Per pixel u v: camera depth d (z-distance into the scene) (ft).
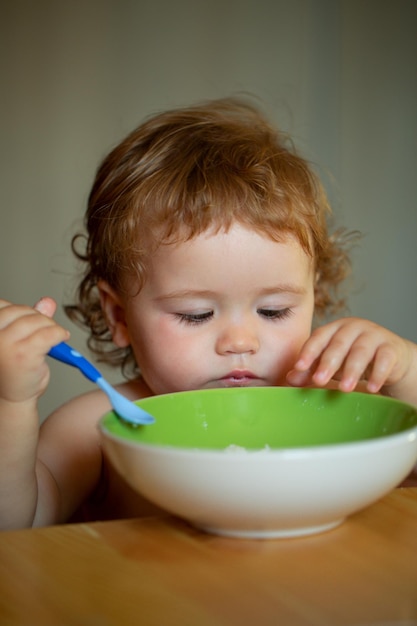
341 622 1.50
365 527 2.01
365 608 1.56
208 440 2.74
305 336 3.68
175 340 3.58
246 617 1.53
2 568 1.79
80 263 7.16
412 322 7.64
